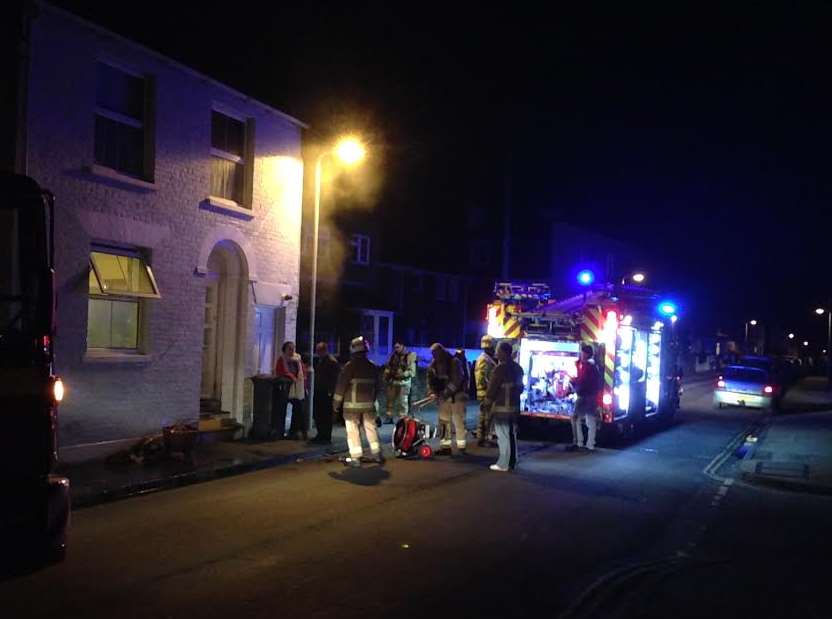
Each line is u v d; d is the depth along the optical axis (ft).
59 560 20.17
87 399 35.96
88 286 35.81
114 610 17.52
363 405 38.34
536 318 49.88
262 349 48.32
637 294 53.16
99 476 32.27
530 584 20.27
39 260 20.02
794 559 23.76
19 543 19.16
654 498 32.73
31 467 19.30
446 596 19.08
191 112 41.60
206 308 46.11
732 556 23.97
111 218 36.94
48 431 19.60
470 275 144.97
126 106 38.60
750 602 19.25
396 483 33.76
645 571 21.86
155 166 39.37
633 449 48.03
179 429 36.29
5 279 31.83
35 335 19.71
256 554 22.29
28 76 32.83
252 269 46.19
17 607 17.54
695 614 18.25
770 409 79.56
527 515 28.35
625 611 18.35
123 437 37.91
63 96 34.53
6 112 32.42
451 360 43.65
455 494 31.71
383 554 22.59
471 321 147.02
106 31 35.96
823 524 29.12
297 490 31.89
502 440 37.68
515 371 37.91
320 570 20.90
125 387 37.99
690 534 26.68
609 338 47.34
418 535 24.90
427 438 45.91
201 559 21.68
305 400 45.65
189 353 41.78
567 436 51.78
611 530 26.63
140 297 38.65
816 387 129.49
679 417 71.00
